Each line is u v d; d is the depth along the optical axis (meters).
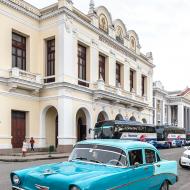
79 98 31.66
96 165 6.99
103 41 36.53
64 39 29.78
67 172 6.25
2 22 27.03
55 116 32.62
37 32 31.25
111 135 31.77
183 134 53.12
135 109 43.69
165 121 71.62
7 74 27.22
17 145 28.36
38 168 6.83
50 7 31.19
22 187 6.35
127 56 42.22
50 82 30.36
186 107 77.88
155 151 8.43
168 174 8.70
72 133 30.12
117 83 39.50
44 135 30.73
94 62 34.62
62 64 29.64
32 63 30.45
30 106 29.66
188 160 17.20
